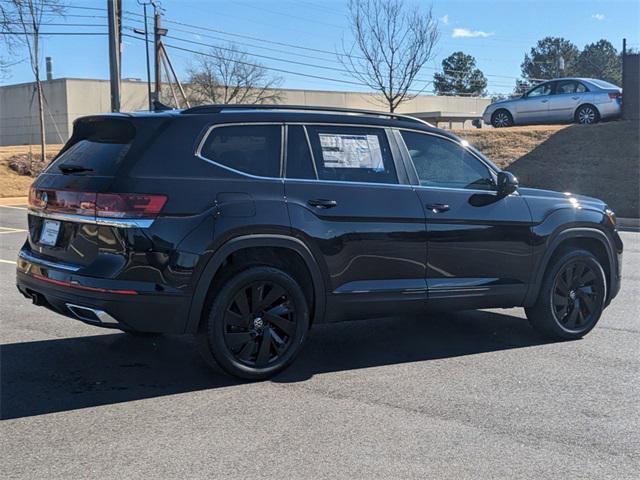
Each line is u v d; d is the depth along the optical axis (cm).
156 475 354
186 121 479
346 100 6700
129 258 447
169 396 470
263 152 500
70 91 5453
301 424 422
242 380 498
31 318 682
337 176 521
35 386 486
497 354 584
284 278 497
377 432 411
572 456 383
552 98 2248
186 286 458
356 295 521
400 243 533
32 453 378
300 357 568
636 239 1386
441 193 556
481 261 573
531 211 598
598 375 527
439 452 385
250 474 356
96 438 398
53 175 504
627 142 2045
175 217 456
